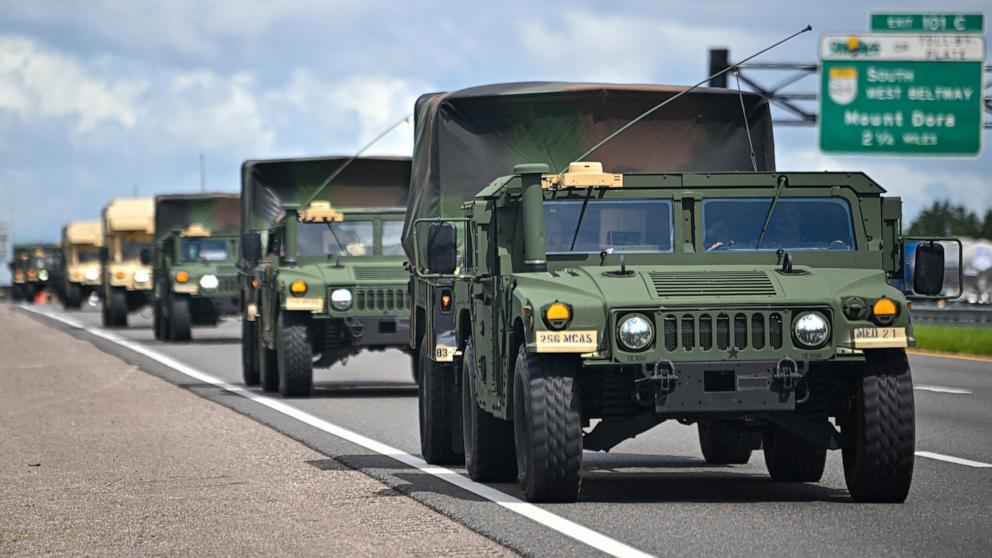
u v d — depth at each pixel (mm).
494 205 30250
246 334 63875
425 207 41594
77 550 24938
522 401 28062
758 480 32562
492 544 24203
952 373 69562
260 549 24422
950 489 30219
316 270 58719
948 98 94562
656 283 27797
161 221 108312
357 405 52406
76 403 53781
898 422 27312
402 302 58625
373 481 32406
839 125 95500
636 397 27531
